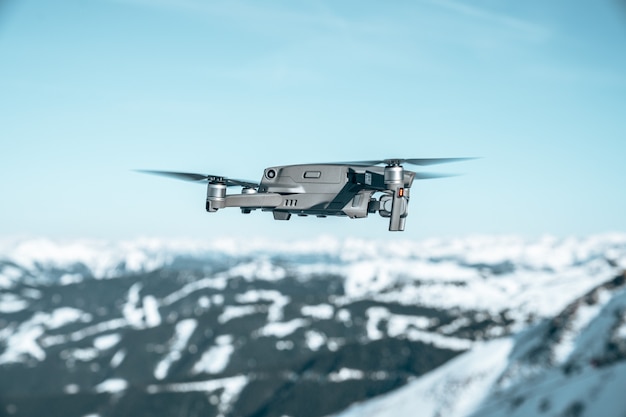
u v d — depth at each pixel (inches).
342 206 1202.0
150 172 1112.2
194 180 1198.3
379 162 1100.5
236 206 1212.5
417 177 1167.6
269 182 1239.5
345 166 1211.2
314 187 1216.8
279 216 1256.8
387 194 1186.6
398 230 1111.6
